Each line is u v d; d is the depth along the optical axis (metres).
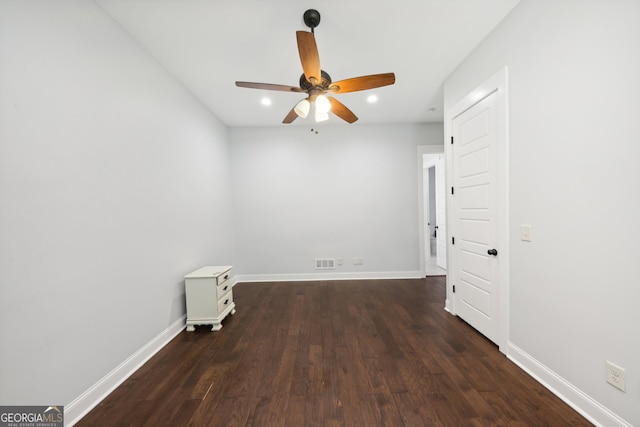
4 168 1.18
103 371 1.67
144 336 2.08
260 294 3.70
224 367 1.96
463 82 2.48
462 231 2.59
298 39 1.50
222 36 2.04
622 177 1.21
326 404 1.56
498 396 1.59
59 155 1.43
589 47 1.34
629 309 1.20
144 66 2.17
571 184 1.46
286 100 3.24
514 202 1.88
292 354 2.12
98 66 1.70
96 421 1.47
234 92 2.99
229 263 4.11
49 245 1.36
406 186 4.37
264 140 4.34
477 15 1.88
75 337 1.49
